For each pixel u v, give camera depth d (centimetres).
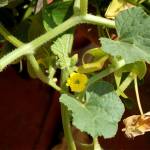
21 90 65
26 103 64
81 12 39
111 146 59
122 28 37
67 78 39
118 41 36
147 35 36
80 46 60
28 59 39
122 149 59
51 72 41
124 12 37
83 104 37
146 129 41
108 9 43
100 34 47
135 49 35
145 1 47
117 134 60
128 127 42
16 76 65
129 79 43
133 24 37
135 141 60
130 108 52
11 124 62
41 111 64
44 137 62
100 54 40
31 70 43
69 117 41
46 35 39
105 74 39
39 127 62
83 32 53
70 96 37
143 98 58
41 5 46
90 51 41
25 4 52
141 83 53
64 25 39
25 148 61
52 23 42
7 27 49
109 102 37
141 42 36
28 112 63
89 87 38
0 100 64
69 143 41
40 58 42
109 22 40
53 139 62
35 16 44
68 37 41
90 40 57
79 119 34
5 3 39
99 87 38
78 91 38
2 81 65
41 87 65
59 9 42
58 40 40
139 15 37
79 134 55
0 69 37
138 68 42
